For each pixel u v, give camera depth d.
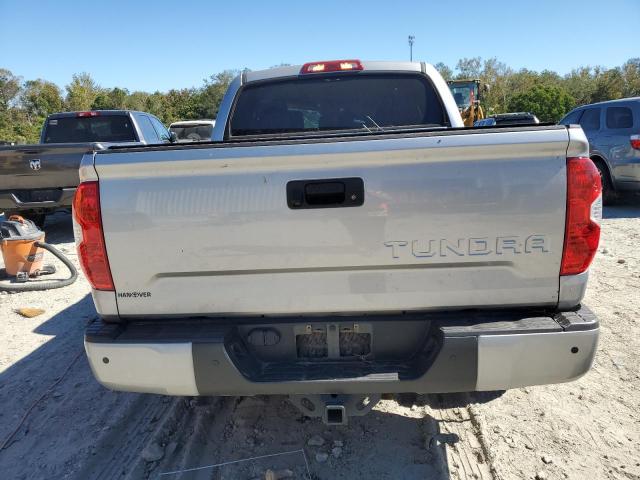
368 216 2.31
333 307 2.41
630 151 9.02
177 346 2.34
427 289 2.37
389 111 4.10
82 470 2.86
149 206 2.36
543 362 2.29
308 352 2.51
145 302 2.45
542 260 2.31
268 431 3.13
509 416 3.21
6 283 6.17
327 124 4.14
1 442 3.16
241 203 2.33
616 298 5.05
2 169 7.63
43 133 9.26
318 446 2.97
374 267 2.35
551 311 2.42
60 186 7.76
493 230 2.29
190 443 3.00
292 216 2.32
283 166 2.30
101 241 2.39
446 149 2.24
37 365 4.18
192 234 2.36
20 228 6.30
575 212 2.27
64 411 3.47
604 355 3.94
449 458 2.83
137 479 2.74
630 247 6.95
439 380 2.32
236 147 2.30
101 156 2.35
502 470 2.72
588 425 3.10
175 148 2.32
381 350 2.47
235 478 2.73
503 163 2.26
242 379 2.36
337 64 4.04
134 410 3.45
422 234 2.31
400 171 2.28
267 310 2.44
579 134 2.23
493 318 2.38
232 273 2.40
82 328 4.94
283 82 4.09
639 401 3.34
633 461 2.78
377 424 3.17
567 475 2.68
